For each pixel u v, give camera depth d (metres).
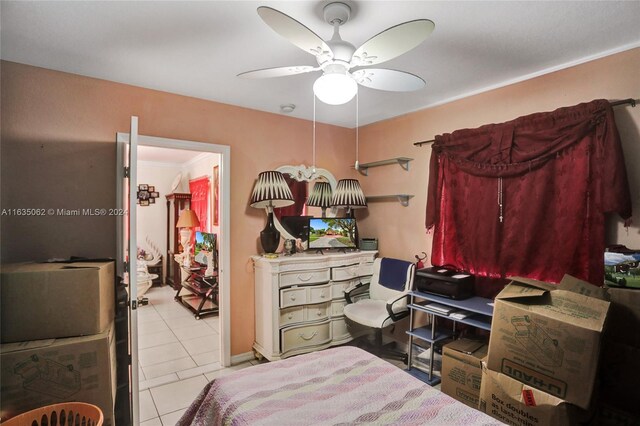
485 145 2.67
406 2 1.61
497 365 1.91
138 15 1.74
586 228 2.18
